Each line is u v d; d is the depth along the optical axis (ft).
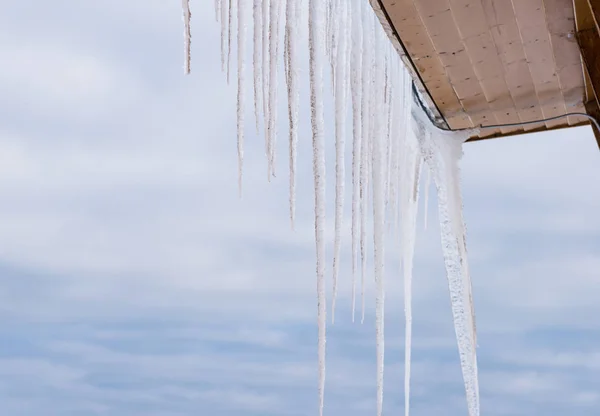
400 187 12.16
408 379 11.68
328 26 9.32
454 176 11.51
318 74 8.77
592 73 8.38
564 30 8.45
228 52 8.48
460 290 11.80
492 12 8.13
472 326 11.64
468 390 11.60
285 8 8.73
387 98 10.51
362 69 9.67
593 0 7.38
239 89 8.94
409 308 12.20
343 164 9.61
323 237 9.50
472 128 11.23
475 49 8.91
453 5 8.00
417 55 9.05
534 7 8.04
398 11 8.13
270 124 8.91
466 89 9.96
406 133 11.63
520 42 8.74
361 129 9.73
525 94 10.07
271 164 8.94
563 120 10.89
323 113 8.98
